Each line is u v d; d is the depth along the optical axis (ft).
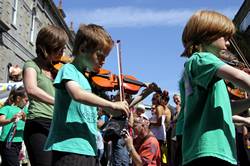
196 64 8.38
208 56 8.28
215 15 8.85
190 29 8.96
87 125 9.88
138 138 21.66
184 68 8.87
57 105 10.05
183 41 9.27
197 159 8.09
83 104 9.61
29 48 102.73
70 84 9.53
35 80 12.37
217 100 8.24
